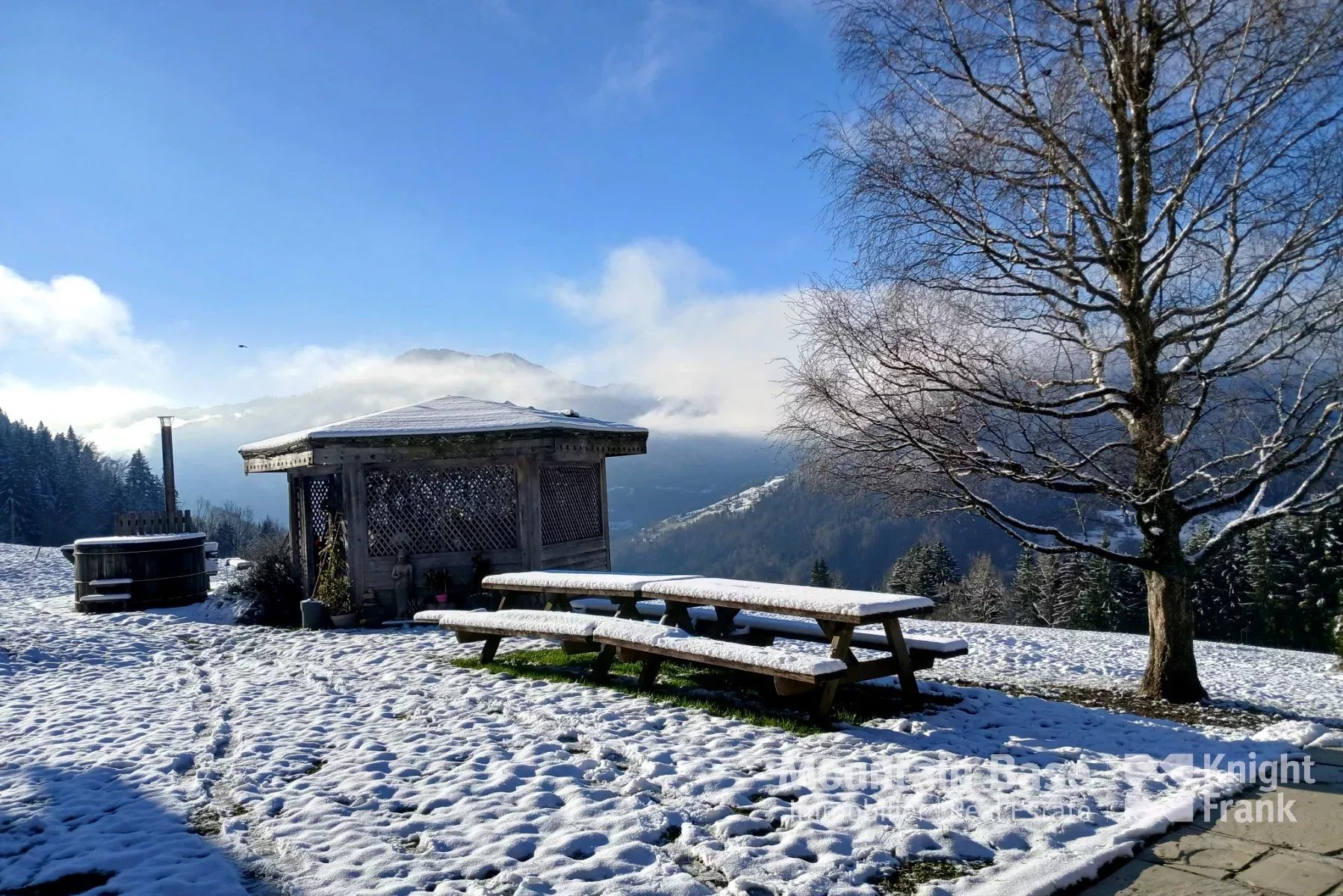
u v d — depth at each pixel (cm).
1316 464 727
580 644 764
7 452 7694
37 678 862
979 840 379
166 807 445
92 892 344
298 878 351
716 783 453
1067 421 791
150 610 1398
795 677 544
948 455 758
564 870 347
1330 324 657
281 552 1370
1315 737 563
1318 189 658
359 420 1284
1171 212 708
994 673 988
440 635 1058
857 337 762
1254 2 632
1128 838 379
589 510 1422
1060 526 842
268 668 881
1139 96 706
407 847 385
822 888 332
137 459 9325
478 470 1270
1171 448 736
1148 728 595
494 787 458
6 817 436
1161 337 737
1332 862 359
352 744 555
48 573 2158
